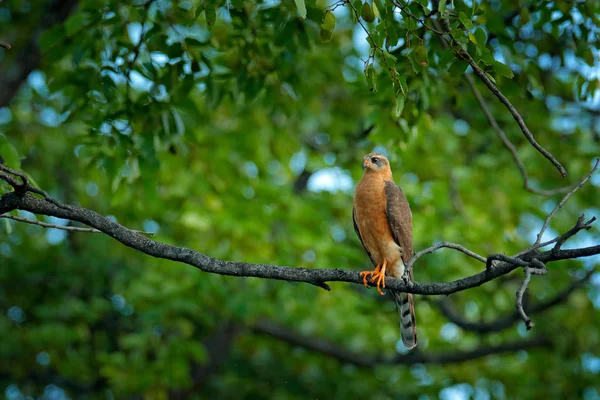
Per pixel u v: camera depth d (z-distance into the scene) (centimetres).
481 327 1423
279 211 1413
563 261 1469
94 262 1569
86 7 838
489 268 601
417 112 888
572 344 1516
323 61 1514
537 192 897
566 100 1516
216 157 1399
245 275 635
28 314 1630
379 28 624
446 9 636
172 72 870
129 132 906
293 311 1512
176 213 1437
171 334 1456
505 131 1331
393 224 970
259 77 944
